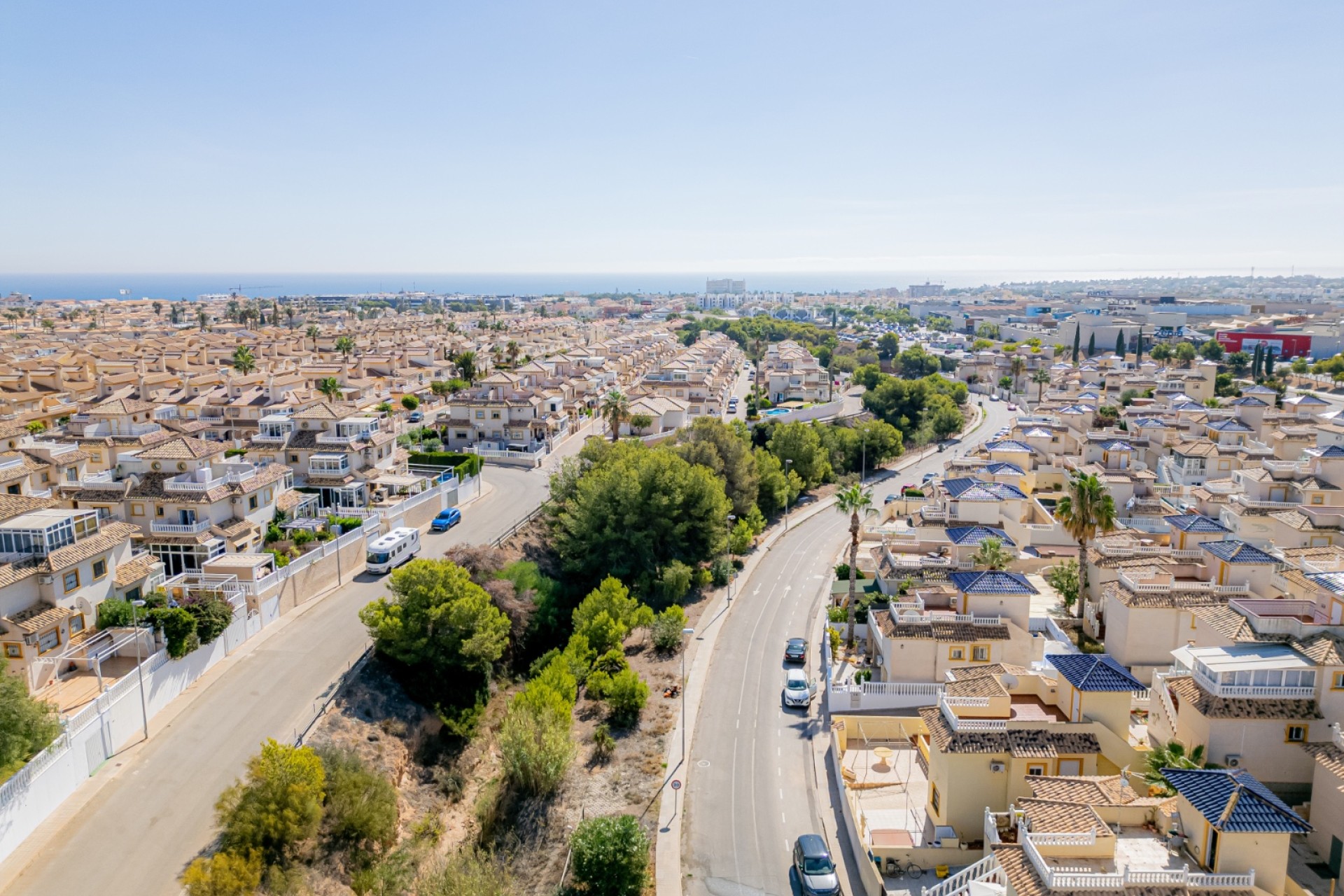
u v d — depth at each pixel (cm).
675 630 7481
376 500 9738
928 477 13862
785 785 5422
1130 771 4572
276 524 8250
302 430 10175
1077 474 7812
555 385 16725
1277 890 3616
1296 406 13788
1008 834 4259
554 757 5416
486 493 11206
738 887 4488
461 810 5694
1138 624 6334
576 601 8725
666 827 5012
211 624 6072
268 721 5488
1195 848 3800
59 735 4616
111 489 7412
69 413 12712
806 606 8550
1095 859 3722
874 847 4422
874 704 6206
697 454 10756
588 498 9038
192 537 7094
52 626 5375
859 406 19462
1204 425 12488
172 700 5659
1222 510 8581
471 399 14362
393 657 6475
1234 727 4650
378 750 5672
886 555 8075
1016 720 4634
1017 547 8038
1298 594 5881
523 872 4916
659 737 6050
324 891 4500
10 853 4222
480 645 6506
